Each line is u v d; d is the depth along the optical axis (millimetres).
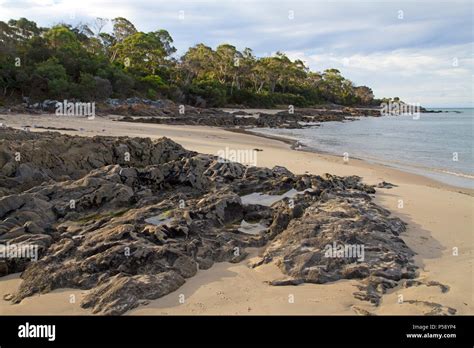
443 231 11125
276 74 106438
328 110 104312
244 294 7375
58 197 11367
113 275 7629
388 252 8703
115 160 17016
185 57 93000
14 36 61750
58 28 73188
